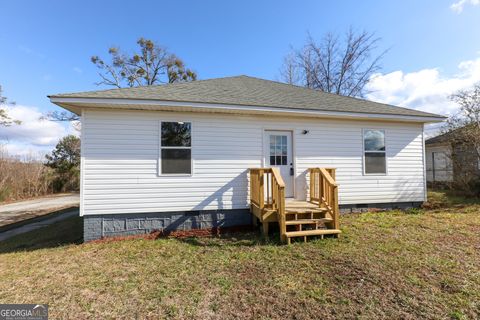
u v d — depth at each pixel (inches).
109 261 157.8
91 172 214.1
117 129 220.8
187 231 231.9
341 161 276.7
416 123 301.4
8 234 273.9
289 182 262.8
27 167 743.7
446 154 482.6
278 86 345.4
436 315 92.2
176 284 122.5
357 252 159.2
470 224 225.5
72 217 371.9
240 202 247.1
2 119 578.9
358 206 281.6
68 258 165.9
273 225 222.8
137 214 224.4
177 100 213.2
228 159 245.9
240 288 116.9
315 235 193.9
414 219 246.1
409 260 143.9
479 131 382.0
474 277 121.6
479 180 392.5
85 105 207.2
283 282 121.6
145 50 761.0
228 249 175.9
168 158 231.8
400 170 294.4
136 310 100.3
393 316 92.5
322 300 104.4
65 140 897.5
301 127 267.0
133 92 225.6
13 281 129.9
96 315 97.4
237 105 227.9
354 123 282.5
